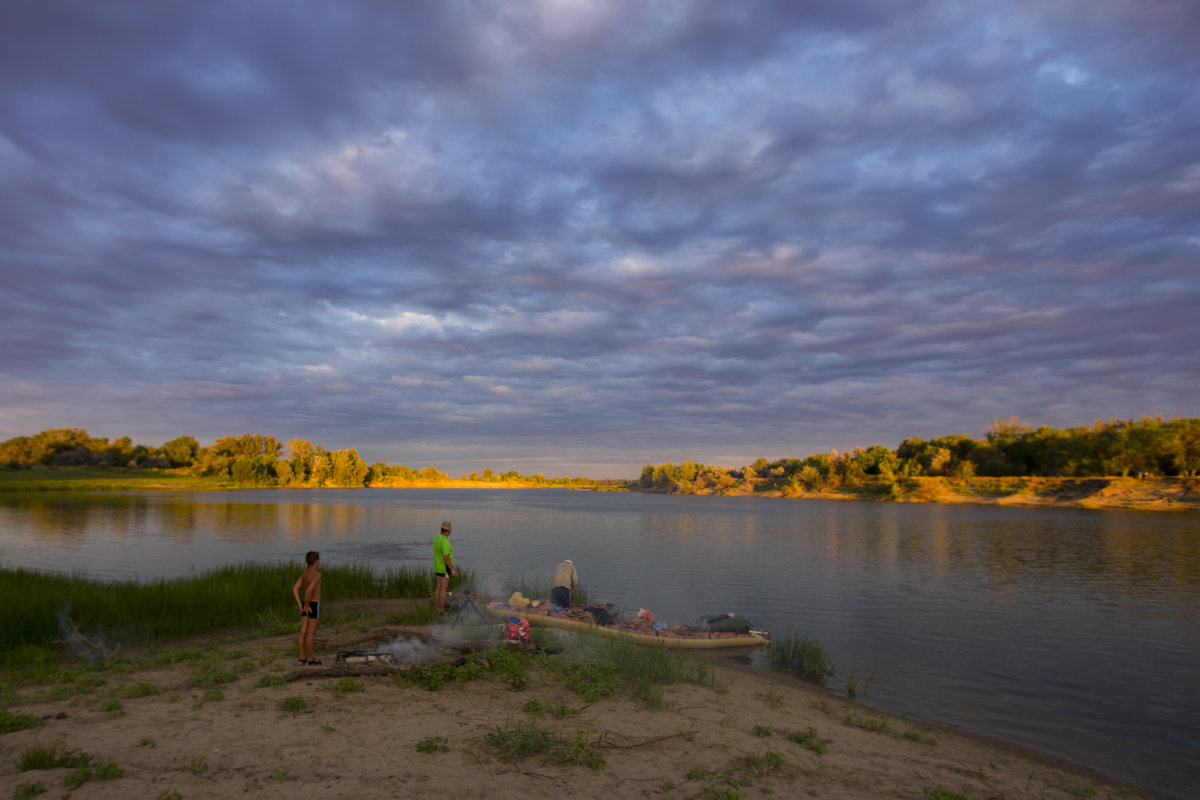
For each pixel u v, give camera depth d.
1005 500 132.62
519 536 50.91
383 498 144.00
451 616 15.30
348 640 11.89
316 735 7.28
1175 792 8.25
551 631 14.17
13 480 152.25
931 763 8.33
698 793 6.40
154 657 11.10
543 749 7.22
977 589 26.17
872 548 43.66
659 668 11.33
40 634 11.95
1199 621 19.98
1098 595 25.05
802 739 8.59
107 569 28.36
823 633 17.62
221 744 6.88
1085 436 143.38
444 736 7.50
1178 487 115.06
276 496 138.75
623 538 50.16
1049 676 13.70
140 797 5.49
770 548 42.78
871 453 195.00
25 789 5.46
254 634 13.56
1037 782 8.02
